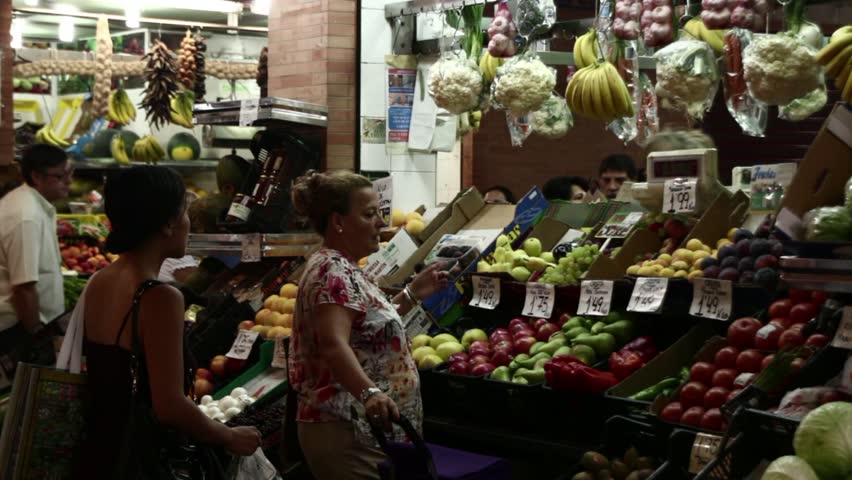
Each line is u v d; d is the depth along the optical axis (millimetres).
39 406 2768
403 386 3398
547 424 3881
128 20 8812
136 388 2734
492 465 3320
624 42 4914
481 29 5609
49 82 10211
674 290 3902
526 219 4934
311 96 6207
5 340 5312
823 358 3004
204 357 5285
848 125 3025
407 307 4000
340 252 3441
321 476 3404
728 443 2785
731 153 9109
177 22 8930
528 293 4430
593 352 4012
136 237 2814
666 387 3656
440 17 5992
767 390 3018
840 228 2840
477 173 9281
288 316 5133
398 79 6148
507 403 3967
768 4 4223
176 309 2752
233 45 9656
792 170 4195
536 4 5219
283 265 5539
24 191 5441
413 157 6355
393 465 2965
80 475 2764
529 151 9477
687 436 3070
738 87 4367
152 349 2715
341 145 6117
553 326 4285
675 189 4332
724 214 4305
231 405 4793
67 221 8602
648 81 5188
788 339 3270
